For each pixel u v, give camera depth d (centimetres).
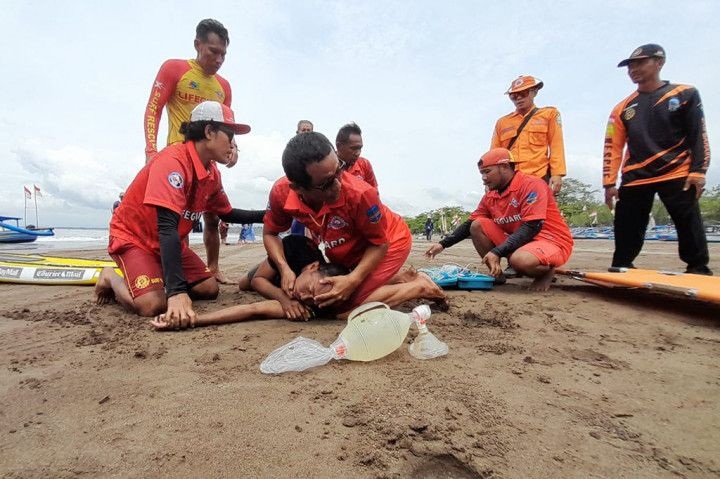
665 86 411
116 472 116
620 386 180
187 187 308
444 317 296
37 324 278
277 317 291
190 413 148
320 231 285
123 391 167
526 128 486
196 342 232
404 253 314
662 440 137
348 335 205
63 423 142
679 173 405
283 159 240
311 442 130
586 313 317
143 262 307
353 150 425
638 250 457
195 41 405
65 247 1586
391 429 138
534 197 404
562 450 129
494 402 160
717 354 225
